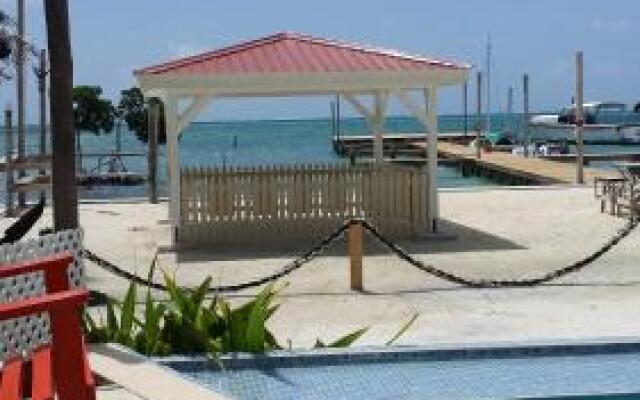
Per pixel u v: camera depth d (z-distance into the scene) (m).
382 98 25.00
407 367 10.66
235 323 10.85
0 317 5.91
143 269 17.98
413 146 67.12
